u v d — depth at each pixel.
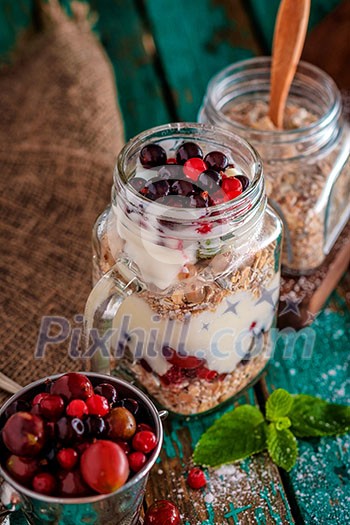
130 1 0.76
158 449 0.41
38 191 0.58
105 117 0.63
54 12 0.70
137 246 0.43
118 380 0.43
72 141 0.61
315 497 0.46
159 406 0.49
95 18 0.74
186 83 0.71
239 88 0.56
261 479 0.47
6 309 0.53
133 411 0.42
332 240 0.55
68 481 0.39
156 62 0.73
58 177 0.59
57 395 0.41
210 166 0.45
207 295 0.43
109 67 0.68
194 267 0.43
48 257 0.56
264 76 0.56
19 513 0.45
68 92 0.64
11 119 0.63
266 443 0.48
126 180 0.43
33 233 0.57
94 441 0.39
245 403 0.51
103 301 0.44
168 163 0.45
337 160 0.53
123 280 0.44
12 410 0.41
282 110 0.54
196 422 0.50
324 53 0.66
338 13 0.67
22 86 0.66
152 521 0.43
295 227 0.52
